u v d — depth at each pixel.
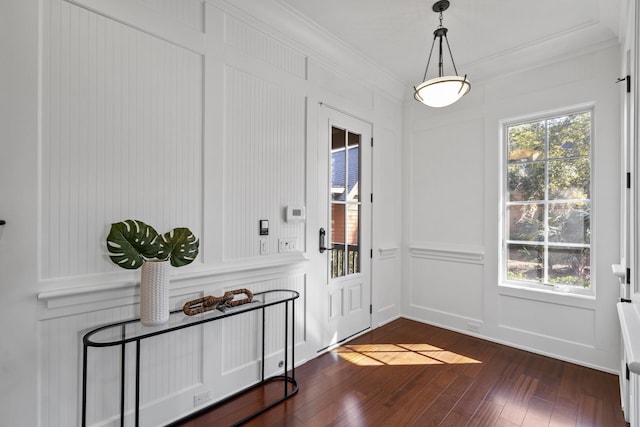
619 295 2.39
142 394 1.72
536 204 2.89
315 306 2.69
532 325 2.84
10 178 1.33
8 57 1.33
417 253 3.64
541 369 2.51
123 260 1.52
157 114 1.77
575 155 2.69
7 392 1.33
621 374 2.19
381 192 3.47
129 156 1.67
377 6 2.22
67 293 1.44
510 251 3.04
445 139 3.42
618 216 2.39
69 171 1.48
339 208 2.96
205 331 1.97
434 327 3.44
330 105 2.81
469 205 3.24
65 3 1.46
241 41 2.15
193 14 1.91
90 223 1.55
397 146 3.71
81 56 1.51
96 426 1.56
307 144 2.60
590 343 2.54
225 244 2.06
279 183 2.40
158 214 1.77
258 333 2.27
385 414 1.94
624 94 2.06
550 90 2.74
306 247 2.60
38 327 1.40
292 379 2.25
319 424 1.84
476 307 3.19
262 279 2.27
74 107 1.49
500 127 3.06
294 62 2.51
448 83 2.19
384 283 3.53
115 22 1.61
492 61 2.97
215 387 2.02
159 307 1.57
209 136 1.98
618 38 2.37
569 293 2.67
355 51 2.85
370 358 2.69
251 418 1.89
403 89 3.67
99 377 1.57
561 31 2.49
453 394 2.16
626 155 1.89
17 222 1.35
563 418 1.90
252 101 2.21
